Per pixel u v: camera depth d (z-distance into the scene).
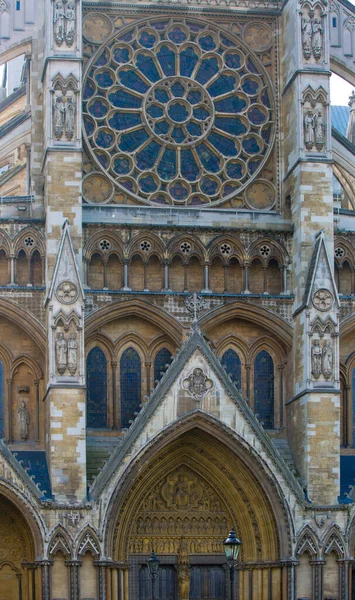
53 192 64.94
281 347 68.62
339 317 68.12
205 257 67.56
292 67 69.56
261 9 72.19
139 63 71.00
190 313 66.75
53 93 65.88
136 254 67.25
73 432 62.56
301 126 67.88
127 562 63.84
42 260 66.12
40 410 66.06
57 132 65.50
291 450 67.19
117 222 67.25
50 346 63.09
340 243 69.44
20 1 70.25
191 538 65.88
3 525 63.75
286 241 68.56
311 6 69.19
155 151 70.12
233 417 64.00
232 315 67.44
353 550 65.31
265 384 68.69
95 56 70.31
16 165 76.75
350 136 89.44
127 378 67.50
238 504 65.62
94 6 70.56
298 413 66.19
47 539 61.34
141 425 63.03
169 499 65.94
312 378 65.19
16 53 70.19
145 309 66.69
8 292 65.31
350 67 73.12
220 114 71.00
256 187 70.56
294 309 67.56
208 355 64.31
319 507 63.97
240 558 65.44
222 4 71.88
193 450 65.69
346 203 81.88
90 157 69.12
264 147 71.06
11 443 65.56
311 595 63.50
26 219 66.06
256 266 68.44
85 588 61.66
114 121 70.00
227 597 65.50
